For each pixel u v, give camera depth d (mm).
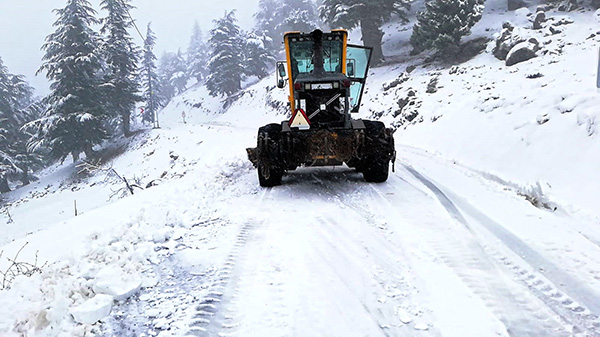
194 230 5156
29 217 26766
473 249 4133
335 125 7031
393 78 25469
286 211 5789
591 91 9211
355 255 4086
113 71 41312
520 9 24312
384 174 7160
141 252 4199
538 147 8297
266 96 44469
